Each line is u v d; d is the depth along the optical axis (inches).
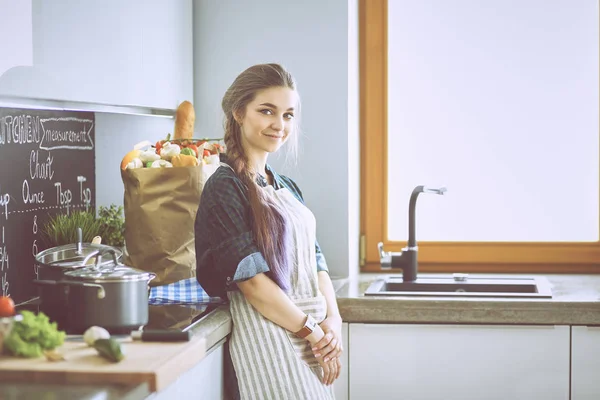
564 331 111.4
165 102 116.8
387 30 141.1
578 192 138.9
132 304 80.8
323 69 131.3
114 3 98.3
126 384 66.8
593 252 138.2
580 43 137.5
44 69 83.0
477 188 141.0
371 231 143.0
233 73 133.3
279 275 93.8
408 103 141.8
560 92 138.4
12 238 98.8
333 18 130.6
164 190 102.1
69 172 112.5
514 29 138.6
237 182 94.7
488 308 111.7
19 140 100.1
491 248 140.4
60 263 87.1
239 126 99.4
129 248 103.7
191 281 103.3
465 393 113.3
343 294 117.2
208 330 87.5
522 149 139.8
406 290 129.1
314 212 132.5
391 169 142.8
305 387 94.0
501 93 139.6
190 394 84.5
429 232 142.4
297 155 129.1
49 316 82.4
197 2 133.3
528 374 112.3
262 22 132.4
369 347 114.4
